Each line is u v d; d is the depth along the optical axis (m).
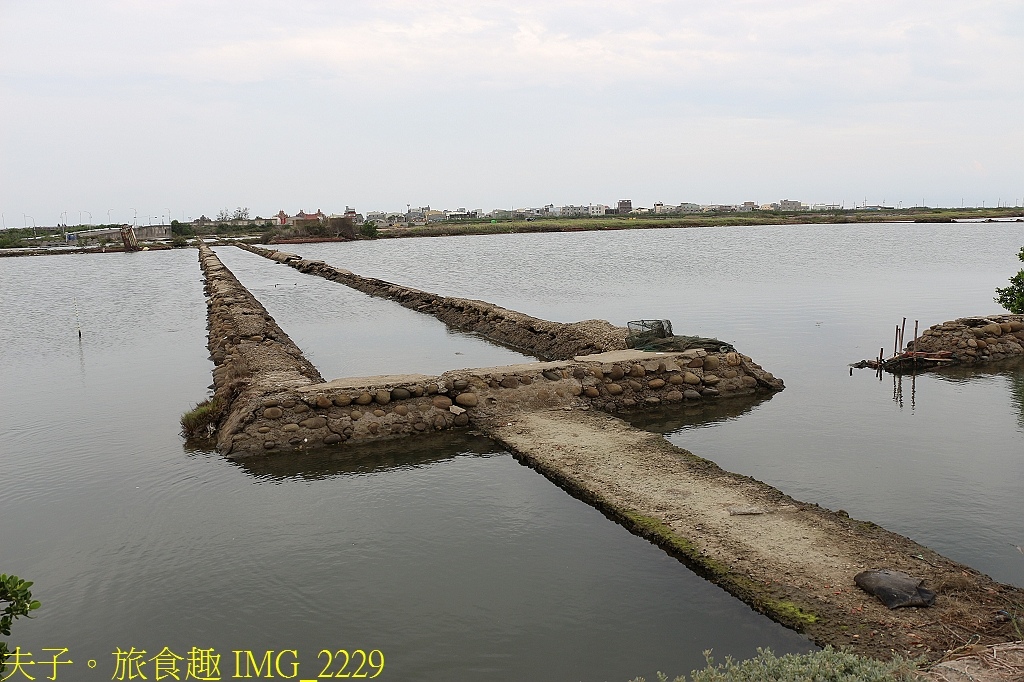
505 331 25.44
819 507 9.79
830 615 7.21
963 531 9.69
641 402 15.99
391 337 26.38
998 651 6.20
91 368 21.59
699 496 10.25
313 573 9.00
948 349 20.70
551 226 150.50
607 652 7.27
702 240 99.69
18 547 9.88
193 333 27.77
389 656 7.34
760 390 17.28
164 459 13.17
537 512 10.47
